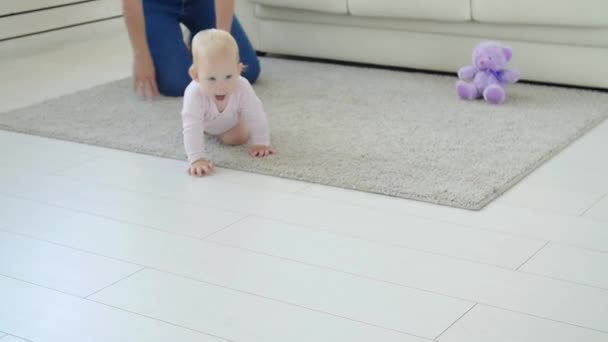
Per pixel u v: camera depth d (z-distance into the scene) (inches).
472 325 58.4
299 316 60.3
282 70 132.8
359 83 123.8
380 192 82.7
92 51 156.7
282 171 88.1
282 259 69.2
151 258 70.3
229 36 90.2
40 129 105.7
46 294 64.7
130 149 97.7
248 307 61.8
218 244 72.5
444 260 68.3
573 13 109.9
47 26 164.6
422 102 113.0
